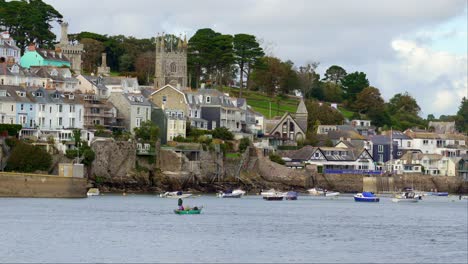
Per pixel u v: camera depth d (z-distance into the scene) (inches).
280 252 6963.6
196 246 7140.8
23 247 6835.6
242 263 6461.6
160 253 6766.7
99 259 6456.7
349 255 6914.4
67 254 6614.2
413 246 7490.2
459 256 6983.3
